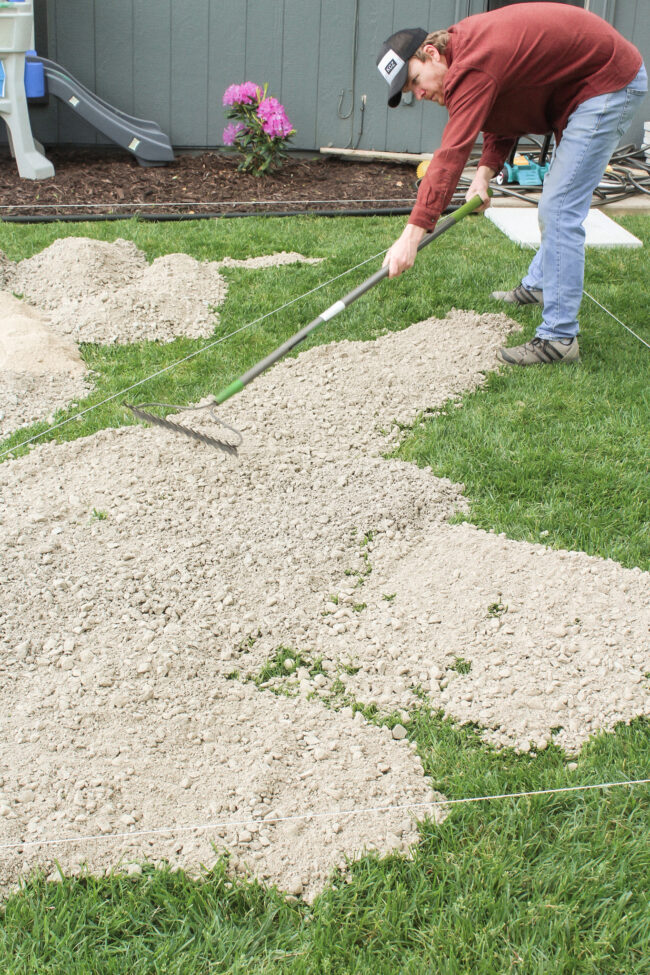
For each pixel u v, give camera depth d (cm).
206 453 396
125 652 293
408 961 207
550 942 210
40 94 774
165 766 255
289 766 256
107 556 335
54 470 389
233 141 838
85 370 482
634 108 442
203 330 525
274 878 225
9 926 214
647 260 637
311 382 462
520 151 950
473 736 271
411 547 352
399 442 421
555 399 452
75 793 244
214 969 206
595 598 317
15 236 645
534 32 408
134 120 864
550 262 466
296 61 889
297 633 310
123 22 852
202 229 688
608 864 228
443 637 305
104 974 206
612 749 262
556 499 377
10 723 267
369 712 279
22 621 304
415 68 405
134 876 226
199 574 329
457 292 568
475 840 237
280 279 589
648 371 481
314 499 374
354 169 895
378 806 245
